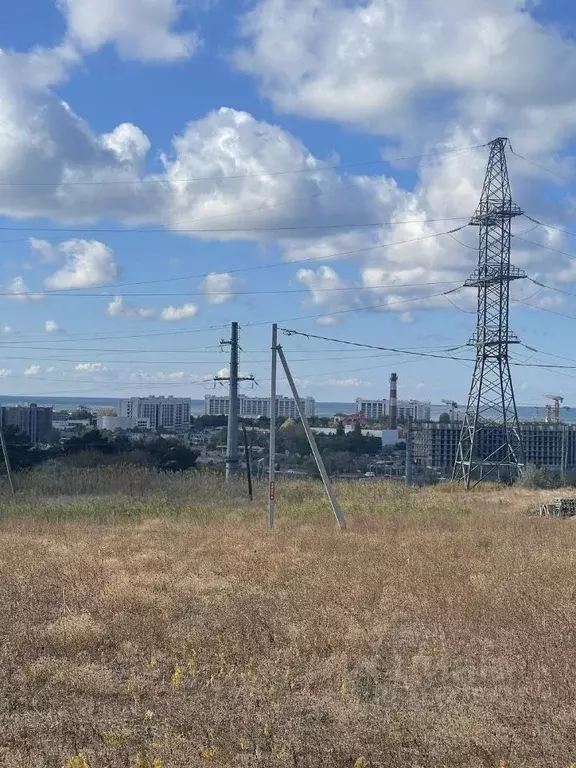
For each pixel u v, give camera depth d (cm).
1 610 1082
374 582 1245
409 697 712
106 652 905
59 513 2811
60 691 761
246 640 929
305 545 1816
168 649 914
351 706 680
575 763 578
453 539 1875
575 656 829
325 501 3212
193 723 654
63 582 1295
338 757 594
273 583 1284
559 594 1130
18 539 2002
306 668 817
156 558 1575
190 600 1148
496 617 1002
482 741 604
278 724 649
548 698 700
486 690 720
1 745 623
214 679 795
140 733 639
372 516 2658
